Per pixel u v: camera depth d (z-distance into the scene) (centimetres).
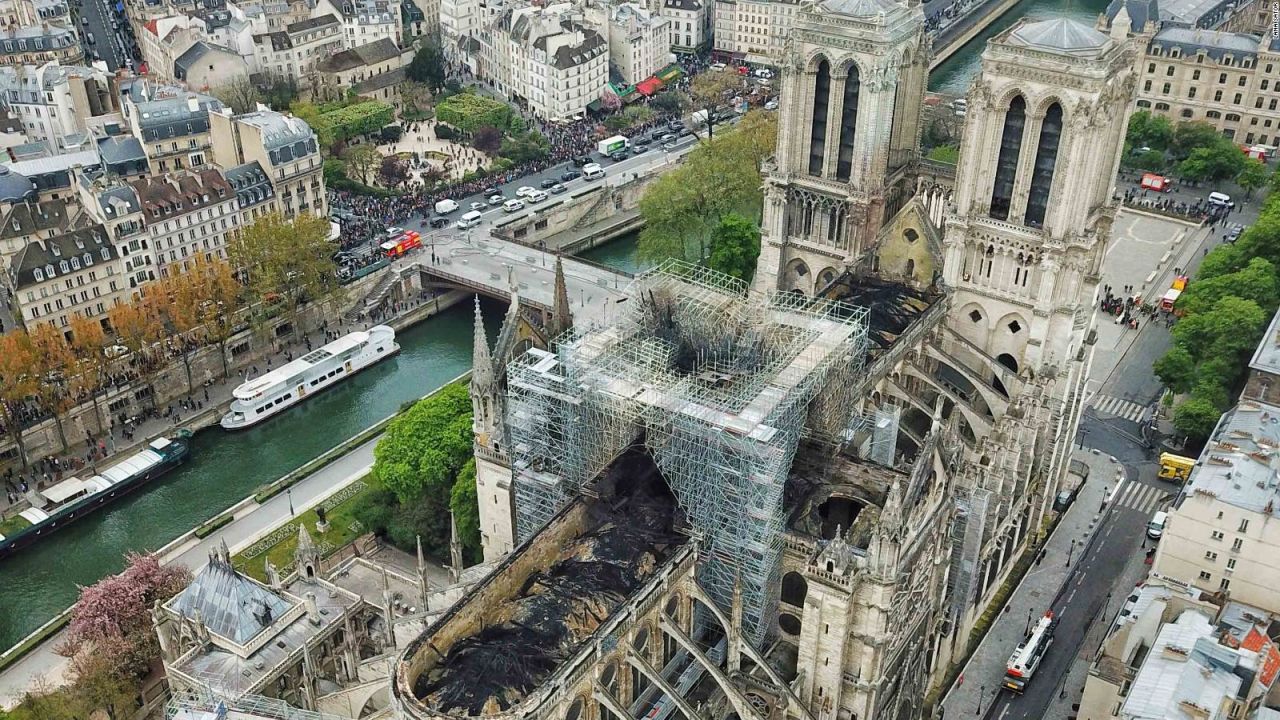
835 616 14312
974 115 18062
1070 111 17138
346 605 17500
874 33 18338
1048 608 19888
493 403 17575
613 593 13900
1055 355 19312
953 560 17888
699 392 15250
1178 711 14612
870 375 17650
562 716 12900
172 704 15988
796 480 15825
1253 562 17850
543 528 14488
